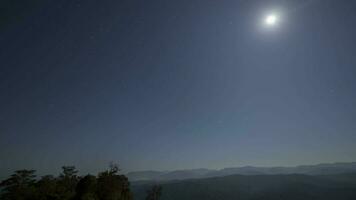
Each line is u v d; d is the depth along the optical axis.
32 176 52.31
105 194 55.94
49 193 51.12
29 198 48.97
